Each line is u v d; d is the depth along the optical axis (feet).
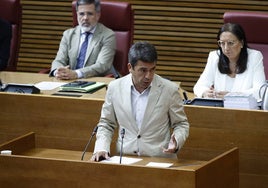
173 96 36.06
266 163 40.57
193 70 66.44
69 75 51.78
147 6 66.49
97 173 31.99
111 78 52.21
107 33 54.90
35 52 69.31
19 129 44.29
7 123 44.37
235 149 34.53
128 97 36.04
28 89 46.21
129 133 36.35
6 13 58.44
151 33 66.69
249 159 40.81
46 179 32.68
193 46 66.18
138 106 36.17
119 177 31.68
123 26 55.88
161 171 31.01
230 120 40.75
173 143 35.04
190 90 66.80
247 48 47.09
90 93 46.62
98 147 35.35
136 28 66.95
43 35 69.00
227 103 41.91
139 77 34.55
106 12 55.83
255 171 40.83
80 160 33.09
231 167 34.14
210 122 41.06
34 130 44.06
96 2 54.60
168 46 66.59
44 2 68.49
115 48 55.11
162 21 66.33
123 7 55.52
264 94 42.09
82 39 55.31
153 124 35.99
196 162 34.53
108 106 36.50
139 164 33.91
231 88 46.88
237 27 45.88
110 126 36.83
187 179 30.63
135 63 34.24
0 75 53.11
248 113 40.42
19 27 58.95
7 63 57.06
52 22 68.59
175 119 36.24
